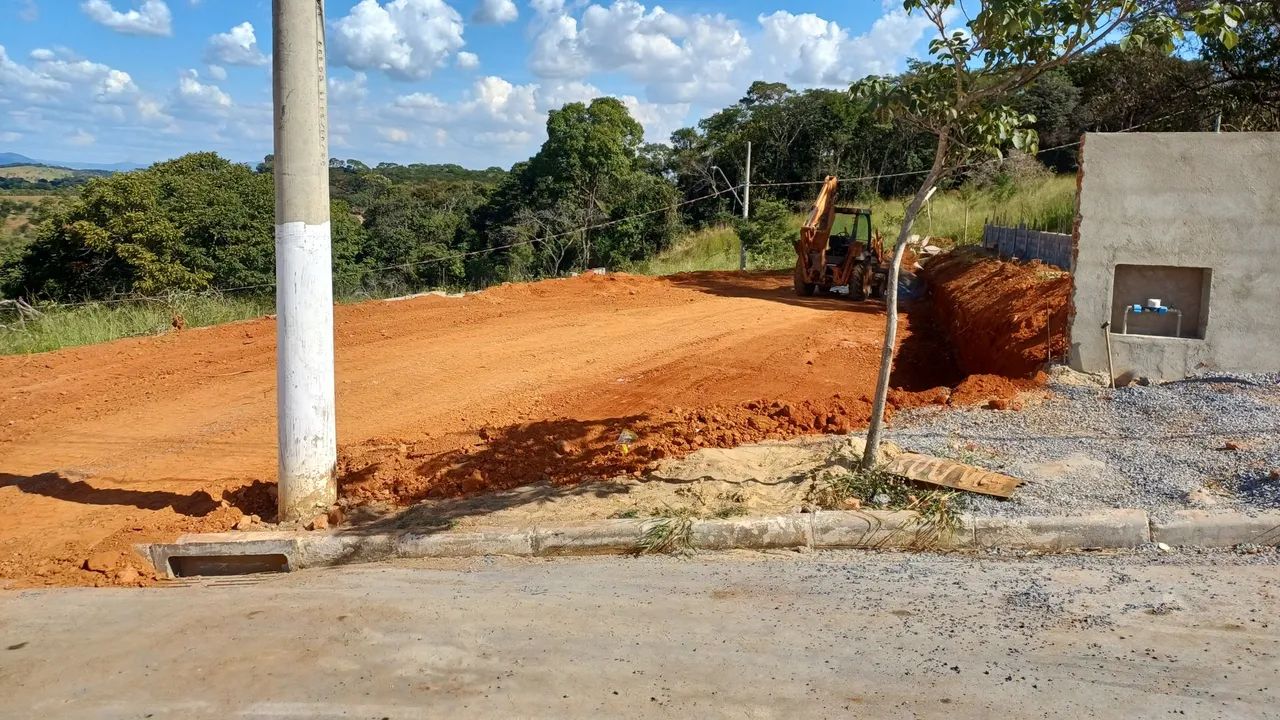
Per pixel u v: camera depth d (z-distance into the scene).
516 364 12.62
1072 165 42.91
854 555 5.77
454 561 5.96
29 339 14.71
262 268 30.69
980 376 9.69
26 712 3.88
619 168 50.97
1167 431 7.40
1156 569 5.18
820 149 54.97
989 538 5.80
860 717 3.62
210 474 7.95
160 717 3.80
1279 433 7.07
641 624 4.64
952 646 4.24
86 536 6.47
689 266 36.94
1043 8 5.50
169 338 14.50
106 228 28.44
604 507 6.43
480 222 53.66
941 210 39.72
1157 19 5.45
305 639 4.55
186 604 5.21
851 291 22.17
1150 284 9.23
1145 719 3.52
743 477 6.79
